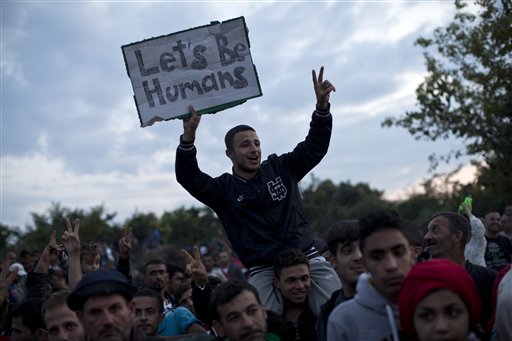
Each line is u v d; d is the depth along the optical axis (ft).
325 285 20.48
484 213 38.55
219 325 16.67
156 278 31.04
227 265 57.16
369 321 14.73
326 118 21.42
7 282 26.37
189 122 20.90
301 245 20.88
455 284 13.00
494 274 20.47
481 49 53.47
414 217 132.87
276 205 20.90
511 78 52.49
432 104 56.59
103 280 15.40
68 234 21.50
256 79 21.40
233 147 21.21
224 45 21.47
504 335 15.52
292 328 20.06
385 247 14.08
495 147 54.29
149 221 193.98
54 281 35.27
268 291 20.47
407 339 14.46
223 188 21.22
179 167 20.88
